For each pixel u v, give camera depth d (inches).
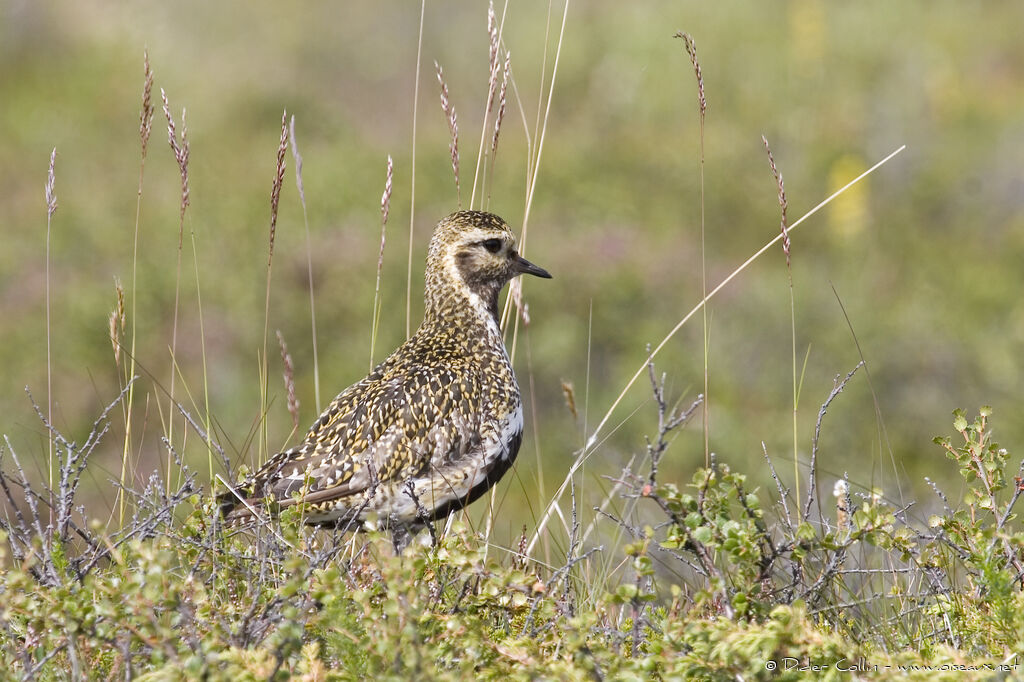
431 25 1820.9
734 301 1209.4
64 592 356.5
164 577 373.7
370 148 1470.2
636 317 1189.1
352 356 1124.5
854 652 355.6
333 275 1205.7
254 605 383.9
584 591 511.5
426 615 364.2
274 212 589.0
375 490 530.0
